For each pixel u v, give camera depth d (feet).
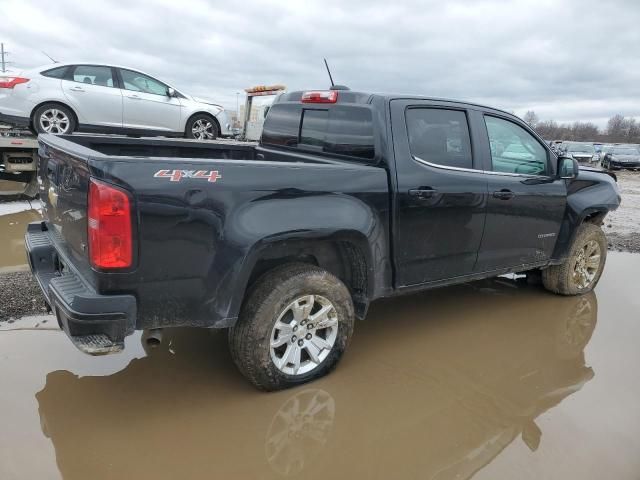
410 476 7.86
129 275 8.08
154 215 8.11
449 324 14.03
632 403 10.18
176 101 33.71
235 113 50.16
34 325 12.44
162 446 8.36
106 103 30.78
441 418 9.45
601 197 16.10
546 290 17.12
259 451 8.32
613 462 8.32
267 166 9.22
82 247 8.51
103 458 8.01
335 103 12.23
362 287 11.06
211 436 8.66
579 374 11.37
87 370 10.66
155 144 13.83
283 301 9.50
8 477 7.48
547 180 14.55
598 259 16.72
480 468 8.09
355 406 9.73
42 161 11.32
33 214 25.52
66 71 29.96
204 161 8.62
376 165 11.05
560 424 9.36
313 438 8.71
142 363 11.12
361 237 10.34
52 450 8.14
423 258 11.88
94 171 7.76
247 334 9.38
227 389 10.16
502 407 9.91
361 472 7.93
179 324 8.75
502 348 12.60
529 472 8.03
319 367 10.41
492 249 13.41
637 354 12.51
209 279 8.75
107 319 7.91
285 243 9.54
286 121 14.14
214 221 8.64
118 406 9.43
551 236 15.02
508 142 13.71
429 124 11.89
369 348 12.32
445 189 11.84
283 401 9.78
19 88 28.43
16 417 8.93
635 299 16.63
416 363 11.61
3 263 17.02
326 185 9.94
